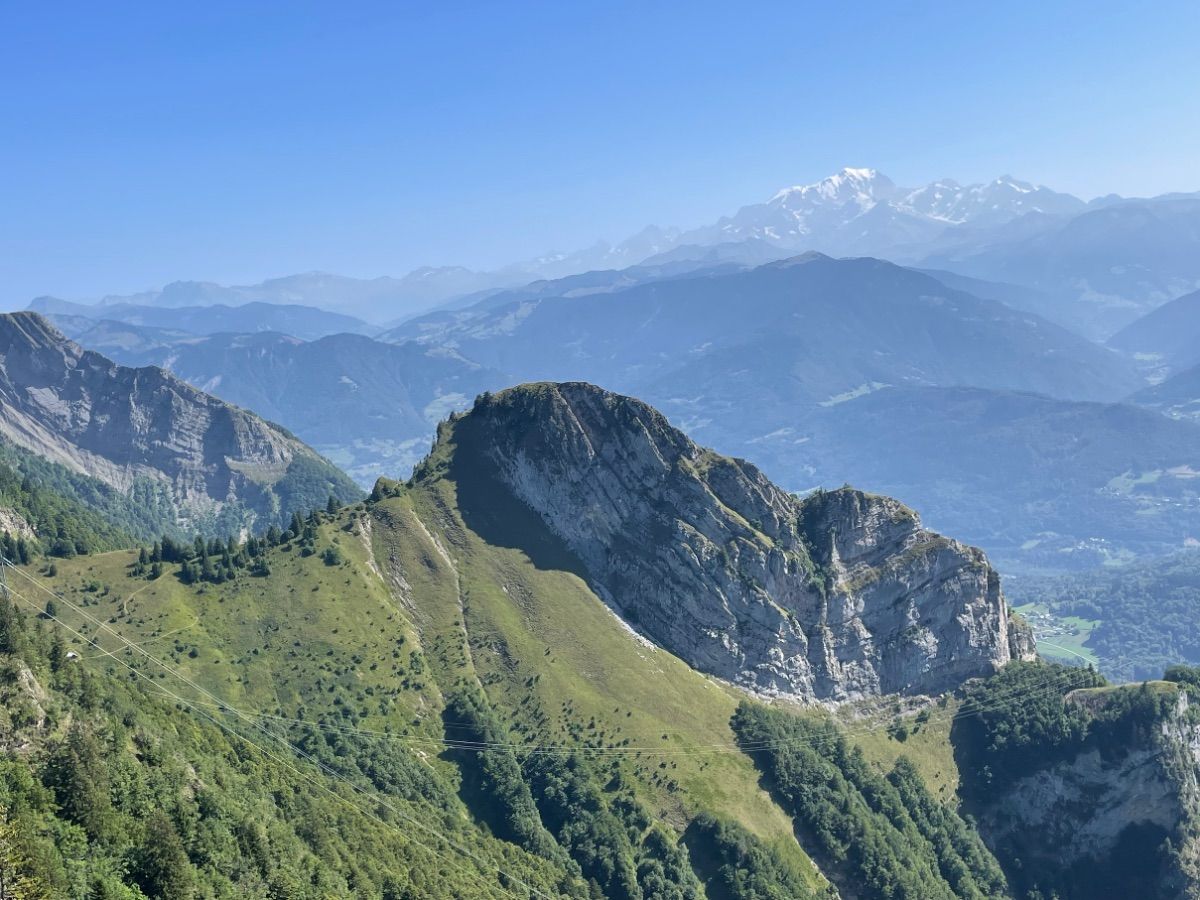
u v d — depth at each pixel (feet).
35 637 570.46
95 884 455.22
